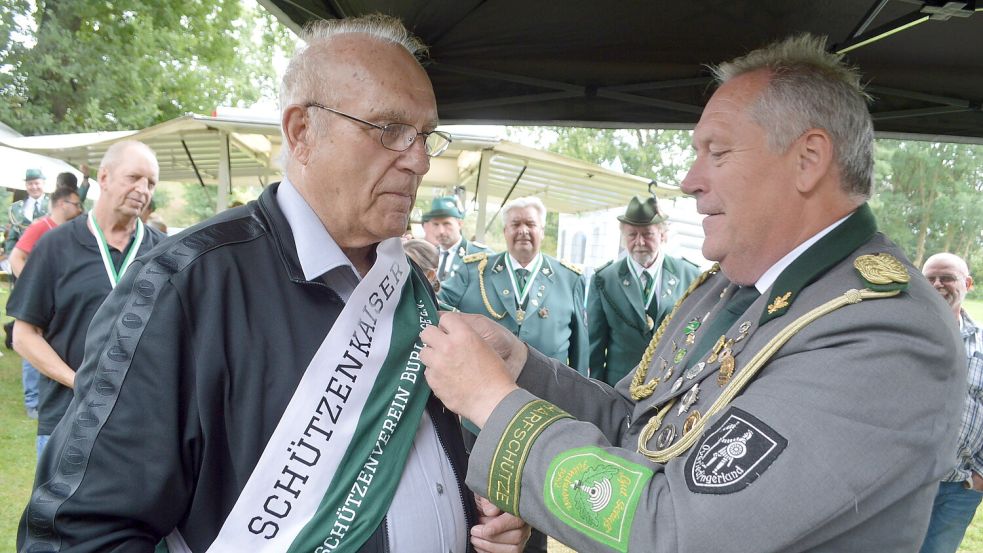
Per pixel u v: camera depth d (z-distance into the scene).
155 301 1.00
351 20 1.19
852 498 0.92
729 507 0.94
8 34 15.88
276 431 1.06
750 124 1.19
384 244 1.25
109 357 0.98
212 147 7.63
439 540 1.21
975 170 21.03
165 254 1.04
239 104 19.28
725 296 1.41
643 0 2.21
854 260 1.14
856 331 1.02
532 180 8.19
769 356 1.09
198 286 1.03
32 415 5.02
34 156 9.83
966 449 2.51
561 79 2.73
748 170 1.20
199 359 1.01
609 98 2.86
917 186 21.59
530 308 3.91
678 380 1.32
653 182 4.25
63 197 5.43
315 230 1.14
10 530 3.45
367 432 1.14
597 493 1.03
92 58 15.84
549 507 1.06
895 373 0.97
